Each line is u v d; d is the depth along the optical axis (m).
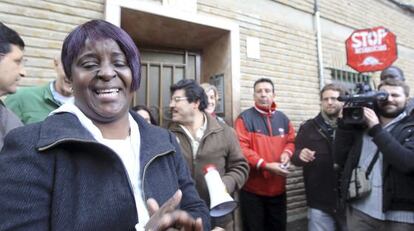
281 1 4.13
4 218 0.73
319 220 2.88
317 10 4.52
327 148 2.88
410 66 6.09
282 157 3.02
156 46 3.69
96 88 0.92
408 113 2.19
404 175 1.92
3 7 2.43
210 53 3.85
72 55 0.92
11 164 0.77
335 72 4.76
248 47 3.77
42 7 2.59
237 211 3.30
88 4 2.80
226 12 3.62
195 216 1.07
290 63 4.19
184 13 3.24
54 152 0.82
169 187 1.01
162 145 1.05
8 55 1.51
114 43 0.94
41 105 1.96
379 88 2.22
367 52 3.99
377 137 1.97
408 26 6.16
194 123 2.36
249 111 3.22
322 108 3.02
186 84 2.37
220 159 2.28
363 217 2.12
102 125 0.97
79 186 0.82
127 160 0.96
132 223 0.86
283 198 3.16
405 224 1.92
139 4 2.98
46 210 0.78
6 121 1.53
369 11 5.35
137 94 3.53
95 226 0.81
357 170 2.16
